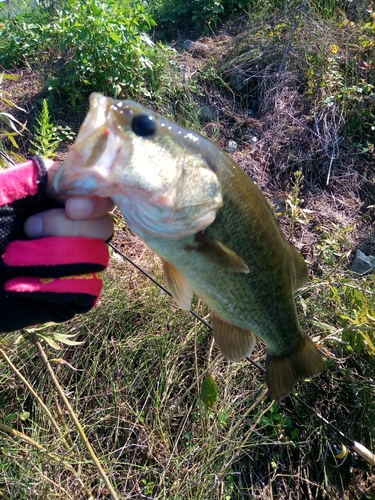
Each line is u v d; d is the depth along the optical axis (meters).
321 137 0.81
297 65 0.91
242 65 0.92
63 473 0.43
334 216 0.73
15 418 0.47
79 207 0.22
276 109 0.86
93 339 0.52
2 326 0.22
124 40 0.83
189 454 0.45
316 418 0.50
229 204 0.28
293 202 0.67
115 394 0.48
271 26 0.99
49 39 0.92
